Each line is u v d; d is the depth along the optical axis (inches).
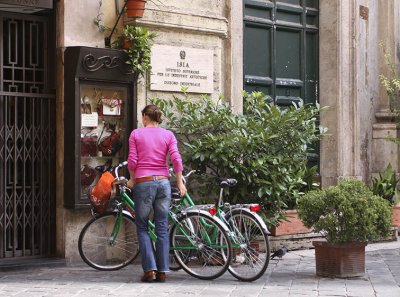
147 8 428.8
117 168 390.9
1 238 396.8
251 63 509.4
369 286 348.5
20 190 403.5
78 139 402.0
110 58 409.7
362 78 568.1
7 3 383.9
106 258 393.4
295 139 433.1
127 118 418.9
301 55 542.3
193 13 448.1
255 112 448.1
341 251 366.3
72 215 408.2
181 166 361.4
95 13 414.9
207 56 457.7
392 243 511.5
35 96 406.3
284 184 424.8
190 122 425.1
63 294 325.1
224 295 324.5
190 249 368.2
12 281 358.6
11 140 399.5
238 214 366.0
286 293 330.3
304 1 546.6
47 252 412.2
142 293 327.9
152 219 384.8
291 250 462.9
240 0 483.8
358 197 363.6
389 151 575.5
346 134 552.1
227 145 414.6
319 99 554.6
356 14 557.3
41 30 411.8
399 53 596.4
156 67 434.6
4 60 400.8
